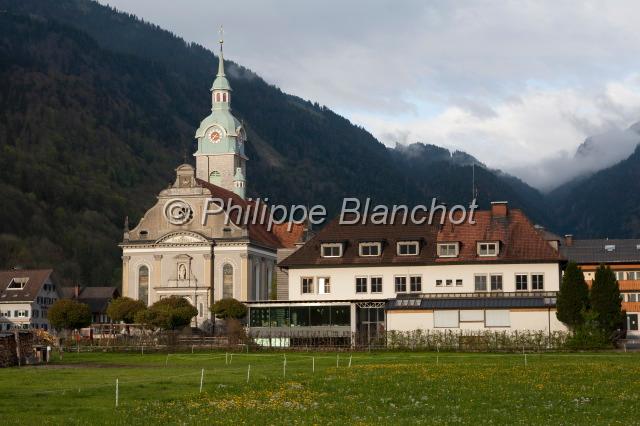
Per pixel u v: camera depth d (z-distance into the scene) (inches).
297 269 4288.9
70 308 5036.9
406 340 3661.4
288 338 4057.6
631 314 4938.5
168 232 5767.7
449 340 3627.0
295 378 2218.3
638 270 5019.7
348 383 2087.8
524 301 3833.7
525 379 2153.1
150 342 4033.0
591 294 3599.9
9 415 1659.7
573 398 1833.2
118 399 1895.9
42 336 3973.9
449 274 4124.0
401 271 4180.6
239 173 7244.1
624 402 1782.7
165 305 4867.1
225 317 5162.4
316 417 1603.1
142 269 5797.2
